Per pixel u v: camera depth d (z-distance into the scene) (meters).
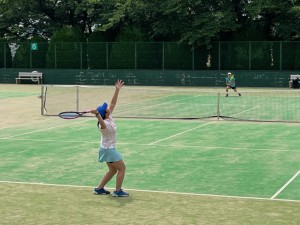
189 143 16.38
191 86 43.34
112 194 10.37
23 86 43.41
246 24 44.06
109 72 45.09
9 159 13.95
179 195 10.30
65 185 11.16
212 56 43.12
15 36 50.38
